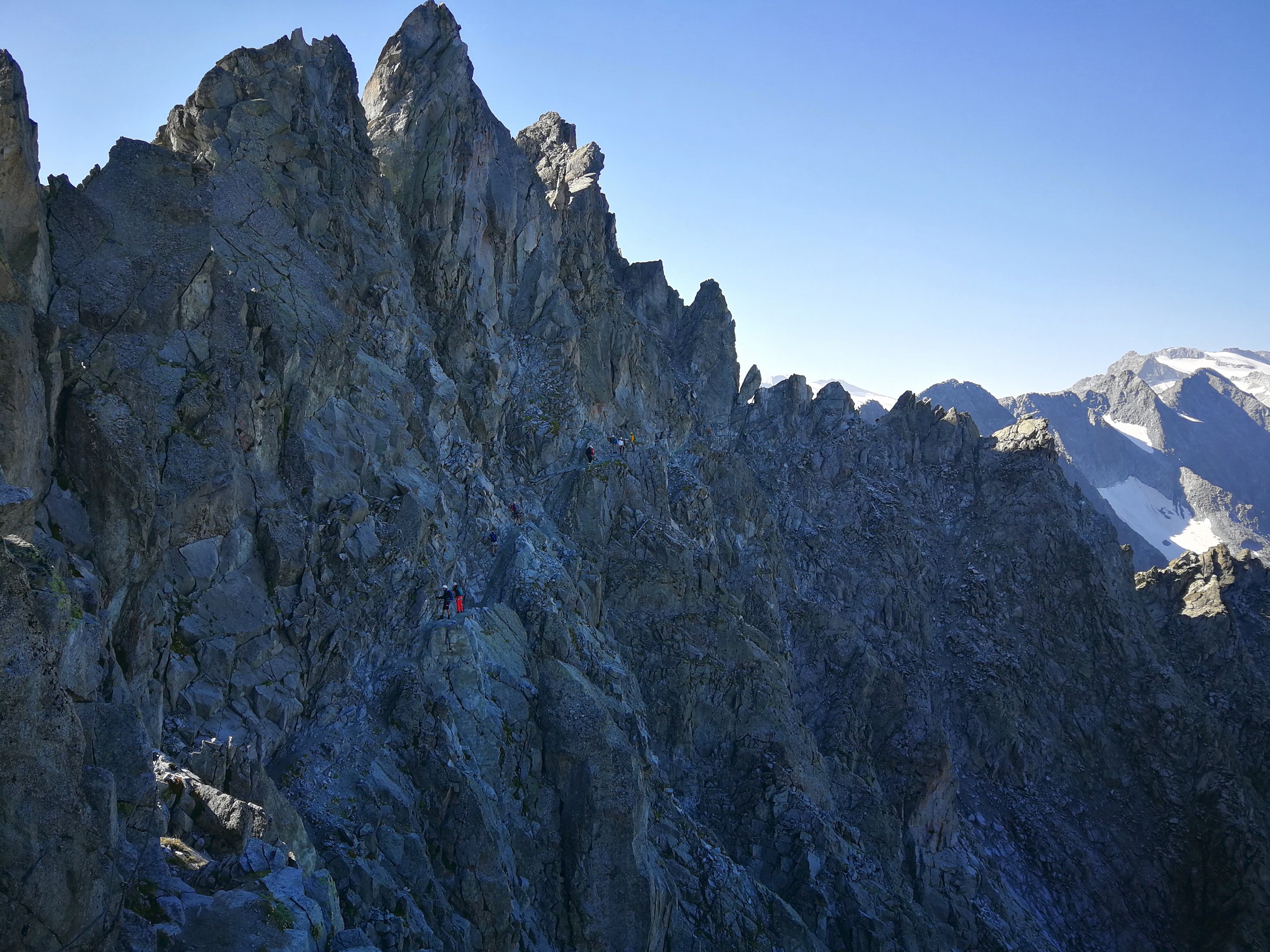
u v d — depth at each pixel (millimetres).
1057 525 82312
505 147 60719
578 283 63875
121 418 25016
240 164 38281
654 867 38438
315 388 35500
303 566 31719
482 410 50906
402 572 36219
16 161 24578
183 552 28250
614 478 55812
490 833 32344
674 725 51531
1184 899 64625
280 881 19219
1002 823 66875
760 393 87312
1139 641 77812
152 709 24641
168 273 29016
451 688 35250
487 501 46312
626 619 53500
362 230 45281
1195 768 70938
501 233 58281
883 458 87062
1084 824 68125
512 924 31906
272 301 33594
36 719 14820
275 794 24984
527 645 40438
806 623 68500
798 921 43375
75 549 23484
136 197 29516
